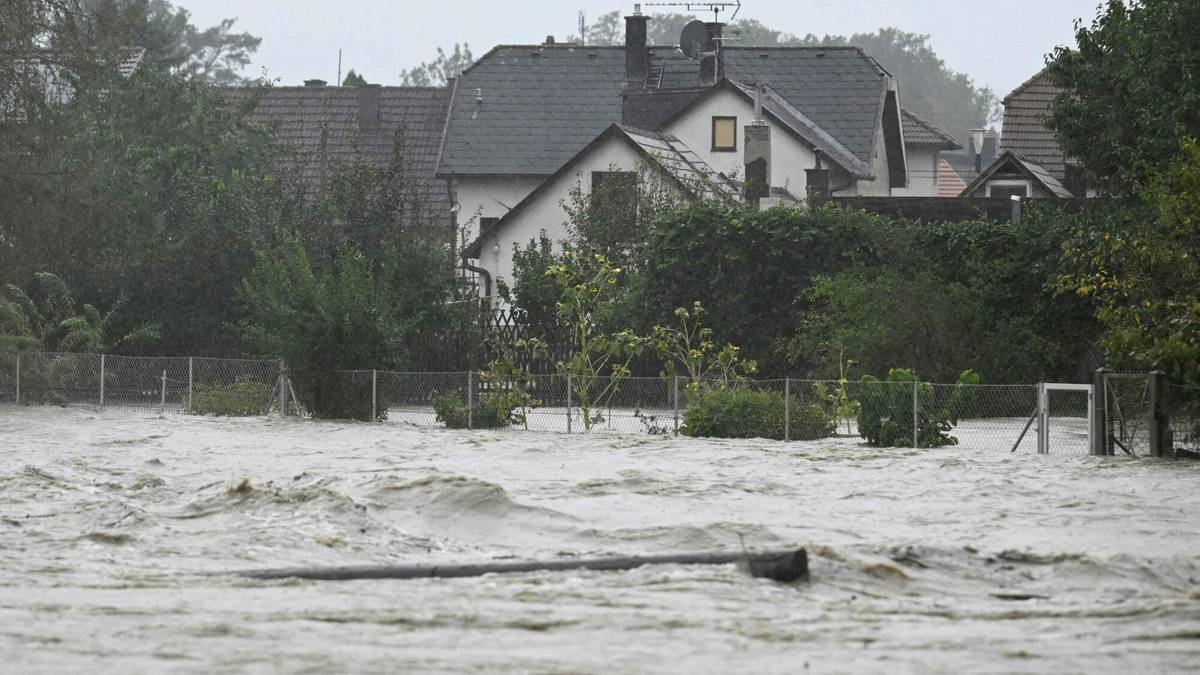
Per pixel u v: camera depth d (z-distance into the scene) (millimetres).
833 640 38781
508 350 139125
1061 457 97625
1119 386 101125
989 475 86500
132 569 52750
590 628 40250
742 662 35688
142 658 35812
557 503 71500
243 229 167125
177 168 174625
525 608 43625
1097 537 62531
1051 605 46281
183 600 45438
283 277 136250
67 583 49125
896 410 107750
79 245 166375
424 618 41656
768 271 147750
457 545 59656
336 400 132625
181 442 108375
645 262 160750
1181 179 102750
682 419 119750
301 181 182750
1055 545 60031
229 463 91875
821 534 62688
